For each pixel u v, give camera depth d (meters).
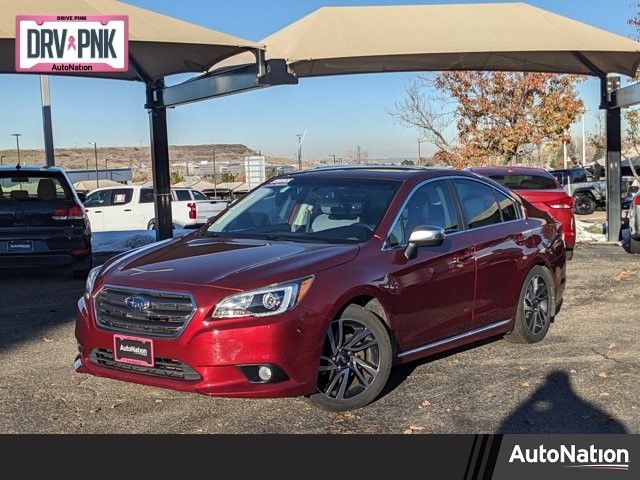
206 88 12.56
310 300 4.59
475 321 5.98
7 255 10.21
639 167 23.33
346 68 15.34
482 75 24.97
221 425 4.76
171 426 4.75
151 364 4.57
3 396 5.36
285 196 6.07
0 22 10.29
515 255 6.39
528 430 4.67
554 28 12.99
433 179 6.00
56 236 10.36
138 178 63.03
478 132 25.02
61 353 6.57
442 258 5.58
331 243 5.25
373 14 13.21
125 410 5.04
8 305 8.91
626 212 20.11
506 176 12.38
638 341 6.82
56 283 10.65
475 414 4.95
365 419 4.85
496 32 12.87
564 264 7.30
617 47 12.56
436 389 5.46
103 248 15.79
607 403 5.14
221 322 4.41
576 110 24.41
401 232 5.44
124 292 4.73
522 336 6.59
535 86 24.44
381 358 4.96
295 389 4.52
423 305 5.39
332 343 4.77
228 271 4.68
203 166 62.72
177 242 5.71
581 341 6.86
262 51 11.35
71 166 99.69
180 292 4.52
